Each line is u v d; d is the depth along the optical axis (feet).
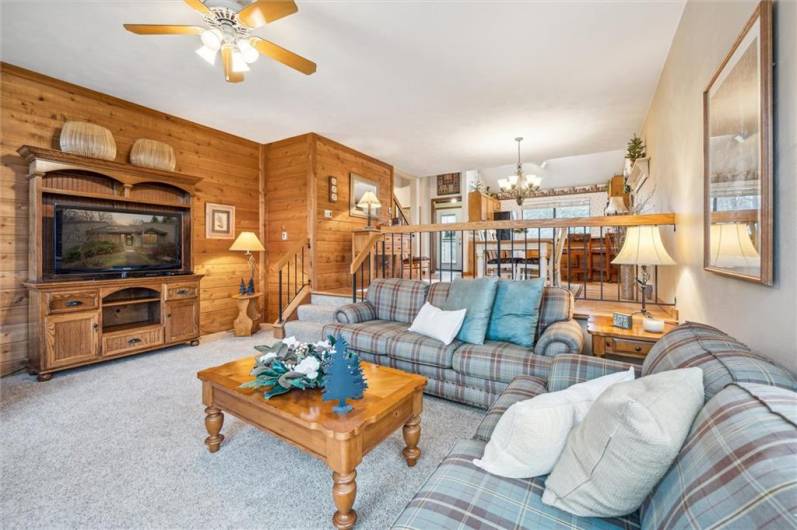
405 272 19.76
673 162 8.86
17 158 10.02
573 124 14.25
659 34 8.56
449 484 3.35
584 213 30.81
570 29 8.38
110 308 11.82
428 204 30.96
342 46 9.06
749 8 4.56
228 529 4.60
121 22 8.17
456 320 8.50
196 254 14.37
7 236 9.87
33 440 6.69
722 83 5.24
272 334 15.14
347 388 5.03
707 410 2.68
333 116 13.57
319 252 15.75
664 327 7.55
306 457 6.21
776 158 3.81
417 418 6.02
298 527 4.65
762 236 3.97
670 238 9.22
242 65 8.11
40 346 9.53
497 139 16.15
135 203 11.89
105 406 8.13
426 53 9.36
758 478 1.86
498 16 7.93
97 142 10.54
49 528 4.60
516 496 3.20
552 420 3.36
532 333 8.22
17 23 8.17
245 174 16.28
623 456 2.65
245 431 7.06
